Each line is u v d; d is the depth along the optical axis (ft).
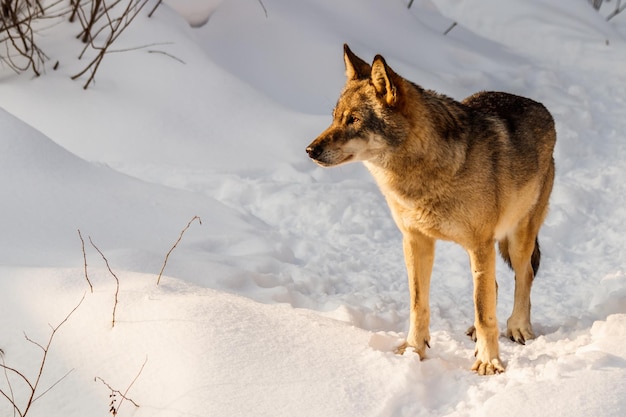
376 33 67.67
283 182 47.24
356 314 31.71
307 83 59.93
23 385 22.86
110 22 54.08
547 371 23.50
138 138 51.11
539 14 78.89
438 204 26.55
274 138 52.47
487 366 26.55
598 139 57.47
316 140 26.25
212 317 24.95
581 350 25.88
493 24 78.33
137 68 55.93
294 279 35.76
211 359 23.07
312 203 44.88
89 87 54.39
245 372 22.84
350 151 26.43
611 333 26.94
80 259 30.73
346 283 37.17
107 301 25.79
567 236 43.83
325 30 64.28
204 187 46.32
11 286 26.63
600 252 41.63
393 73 25.64
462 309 34.86
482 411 21.56
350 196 46.26
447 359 28.32
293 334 25.17
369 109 26.17
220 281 32.17
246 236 38.68
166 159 49.88
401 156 26.12
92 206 36.09
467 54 70.08
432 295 36.65
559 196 47.19
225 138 52.19
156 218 37.55
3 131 36.81
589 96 65.51
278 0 65.36
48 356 23.75
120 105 53.16
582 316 32.09
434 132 26.02
